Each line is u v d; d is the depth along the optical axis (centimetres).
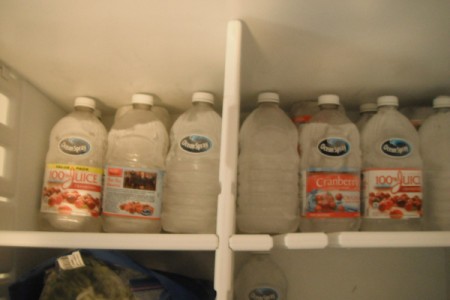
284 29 64
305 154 87
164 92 94
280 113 93
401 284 97
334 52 72
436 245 60
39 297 72
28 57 76
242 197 85
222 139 60
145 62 77
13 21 63
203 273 98
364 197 80
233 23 62
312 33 65
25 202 85
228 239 58
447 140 86
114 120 109
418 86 88
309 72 81
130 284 74
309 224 81
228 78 61
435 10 58
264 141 89
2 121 79
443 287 97
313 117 91
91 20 62
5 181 78
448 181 83
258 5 57
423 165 87
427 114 96
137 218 75
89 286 68
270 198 85
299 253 99
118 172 77
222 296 57
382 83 86
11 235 60
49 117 98
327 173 77
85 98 93
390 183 77
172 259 99
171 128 99
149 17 61
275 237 65
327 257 98
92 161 87
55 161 86
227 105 61
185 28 64
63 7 59
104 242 59
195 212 83
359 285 97
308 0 56
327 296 97
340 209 76
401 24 62
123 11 60
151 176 78
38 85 90
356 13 59
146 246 59
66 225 80
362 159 88
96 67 80
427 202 84
